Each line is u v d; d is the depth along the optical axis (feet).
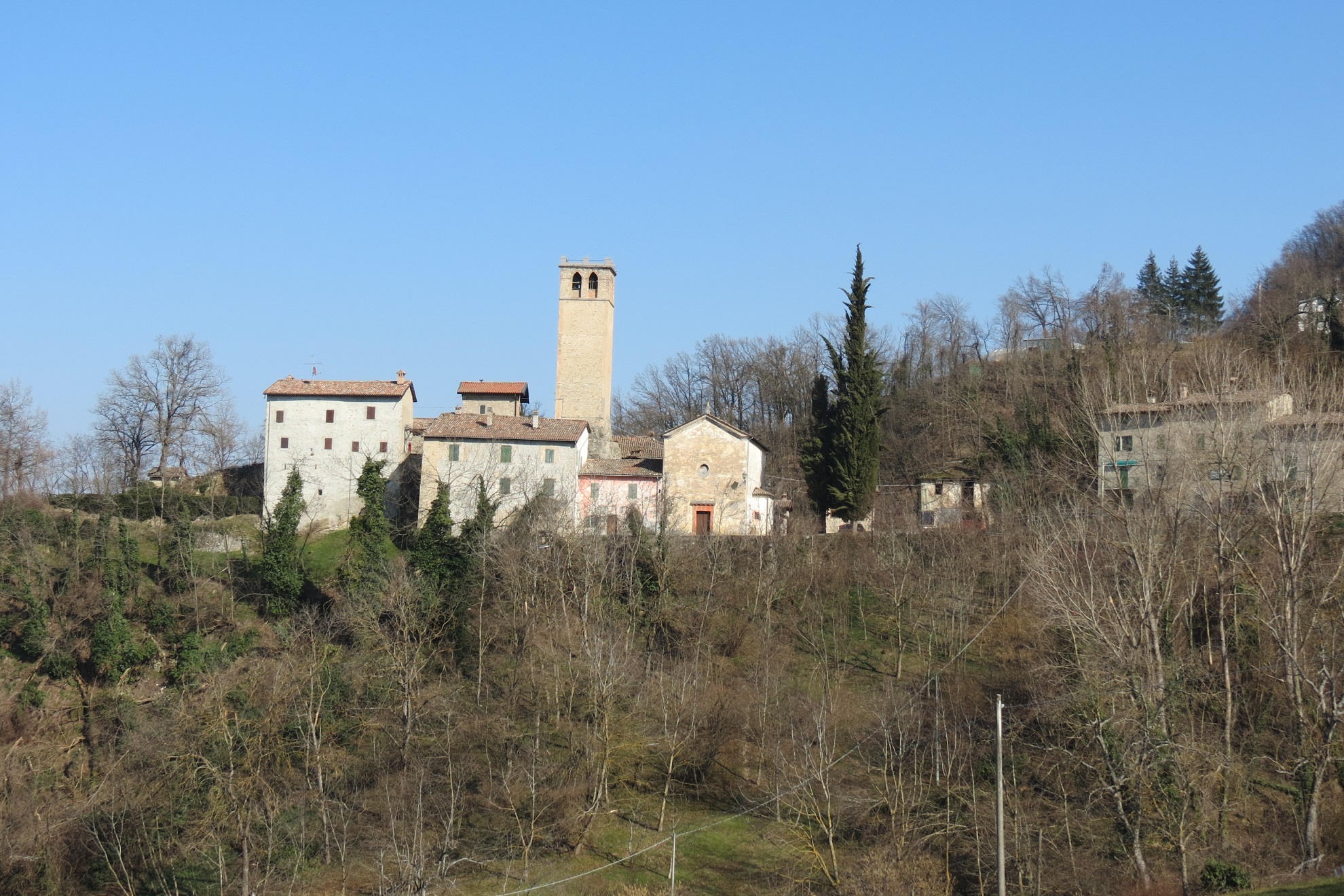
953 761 172.45
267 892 162.61
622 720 184.34
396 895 150.61
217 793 170.09
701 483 286.05
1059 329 400.67
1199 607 189.37
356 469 305.94
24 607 237.04
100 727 209.15
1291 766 161.89
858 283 279.90
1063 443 268.41
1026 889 142.92
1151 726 143.84
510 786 175.42
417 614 221.46
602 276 340.39
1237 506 180.34
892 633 225.76
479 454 289.53
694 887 160.86
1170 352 299.79
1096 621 158.20
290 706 193.06
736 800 183.42
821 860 149.59
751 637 221.87
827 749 184.03
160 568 257.14
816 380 288.71
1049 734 173.88
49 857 170.71
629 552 236.63
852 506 271.28
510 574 224.74
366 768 189.37
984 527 254.27
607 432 335.67
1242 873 139.13
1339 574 168.66
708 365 429.79
